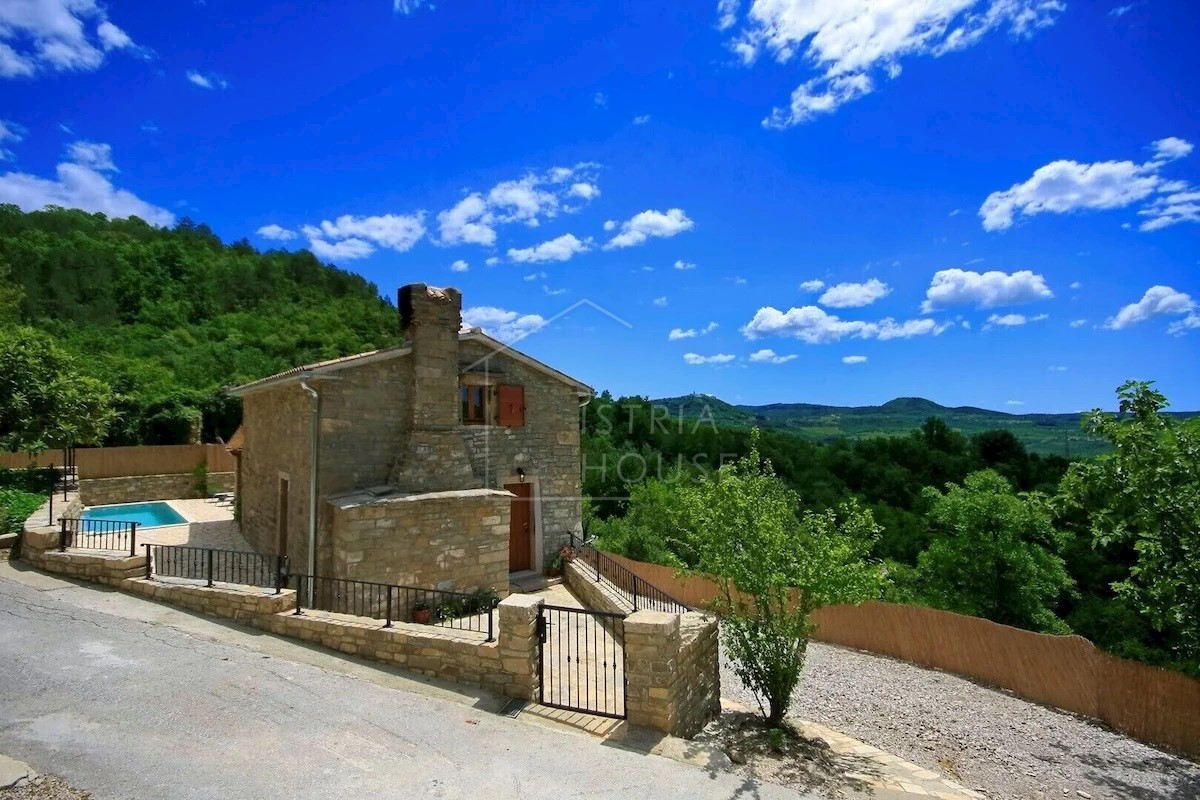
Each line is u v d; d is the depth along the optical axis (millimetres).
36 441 15289
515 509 14984
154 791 5152
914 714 10992
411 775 5648
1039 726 10695
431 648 8016
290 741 6105
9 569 11273
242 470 18797
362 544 11375
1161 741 10180
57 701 6590
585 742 6480
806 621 8281
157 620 9250
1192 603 9195
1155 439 9047
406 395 13047
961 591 18125
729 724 8328
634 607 11492
